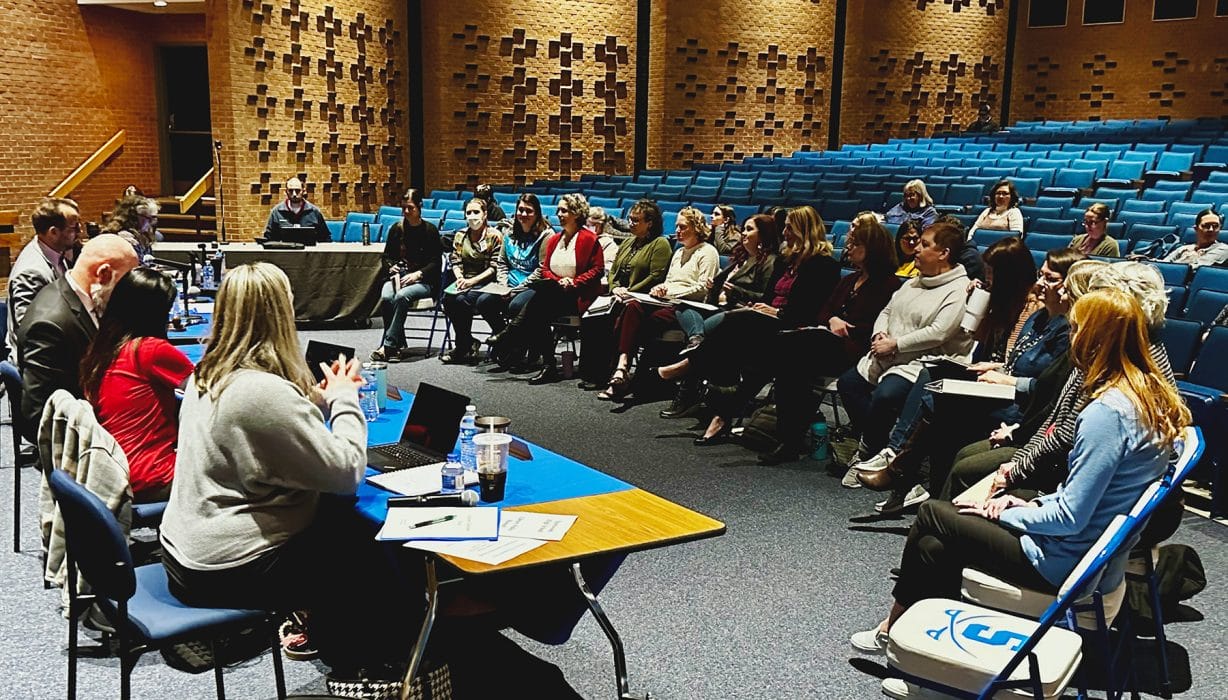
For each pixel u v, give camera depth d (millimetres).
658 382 6652
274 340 2566
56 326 3758
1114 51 19922
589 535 2469
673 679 3061
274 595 2553
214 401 2494
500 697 2922
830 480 5047
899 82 19141
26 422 3816
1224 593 3703
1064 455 3014
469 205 7727
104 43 12984
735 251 6406
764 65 17328
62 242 5141
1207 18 18859
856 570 3914
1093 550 2393
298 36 12094
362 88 13172
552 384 7047
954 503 2947
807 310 5457
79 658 3158
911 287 4906
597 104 15320
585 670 3111
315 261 8711
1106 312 2607
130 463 3305
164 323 3443
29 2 11883
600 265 7133
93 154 12945
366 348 8133
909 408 4621
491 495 2758
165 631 2432
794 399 5320
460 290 7594
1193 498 4773
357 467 2572
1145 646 3277
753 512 4559
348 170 13133
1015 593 2715
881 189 11484
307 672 3088
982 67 20141
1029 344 4266
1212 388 4781
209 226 12633
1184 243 8055
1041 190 11688
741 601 3619
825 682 3047
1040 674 2279
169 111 14000
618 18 15258
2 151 11695
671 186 12188
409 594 2797
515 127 14656
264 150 11852
